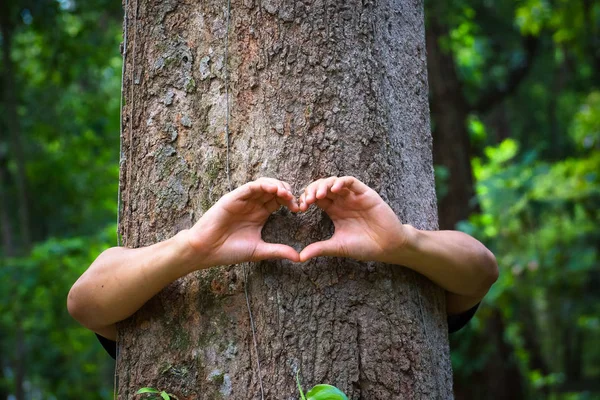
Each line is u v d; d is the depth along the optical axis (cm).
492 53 1090
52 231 1147
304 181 173
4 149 1071
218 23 180
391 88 187
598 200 916
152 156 181
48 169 1079
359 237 166
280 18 177
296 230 171
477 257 180
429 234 175
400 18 196
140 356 176
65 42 848
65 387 1154
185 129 180
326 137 174
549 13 977
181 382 171
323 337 168
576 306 1145
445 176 720
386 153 180
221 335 171
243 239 163
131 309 173
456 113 778
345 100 176
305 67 176
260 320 169
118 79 1018
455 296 199
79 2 828
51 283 790
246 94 176
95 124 1008
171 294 175
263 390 166
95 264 173
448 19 796
